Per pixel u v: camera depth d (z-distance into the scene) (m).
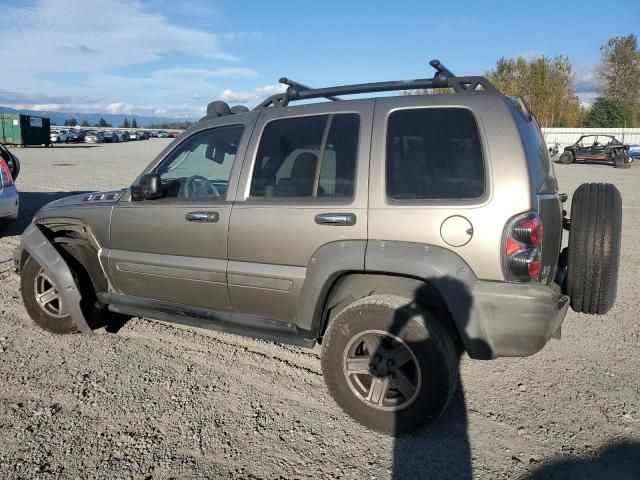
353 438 3.07
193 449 2.95
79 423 3.18
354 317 3.06
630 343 4.35
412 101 3.15
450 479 2.72
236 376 3.80
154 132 101.94
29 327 4.65
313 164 3.32
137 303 4.06
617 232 3.37
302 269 3.26
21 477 2.70
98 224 4.11
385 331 2.98
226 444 3.00
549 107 54.22
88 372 3.83
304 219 3.22
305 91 3.62
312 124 3.38
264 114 3.60
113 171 20.72
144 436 3.06
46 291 4.47
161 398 3.48
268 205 3.37
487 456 2.90
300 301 3.28
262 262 3.39
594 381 3.70
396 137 3.11
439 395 2.90
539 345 2.79
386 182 3.06
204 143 3.83
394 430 3.05
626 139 42.47
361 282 3.22
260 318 3.54
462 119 2.99
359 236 3.07
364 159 3.13
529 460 2.86
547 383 3.68
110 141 66.75
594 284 3.37
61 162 26.33
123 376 3.77
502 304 2.77
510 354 2.84
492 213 2.80
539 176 3.07
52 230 4.42
